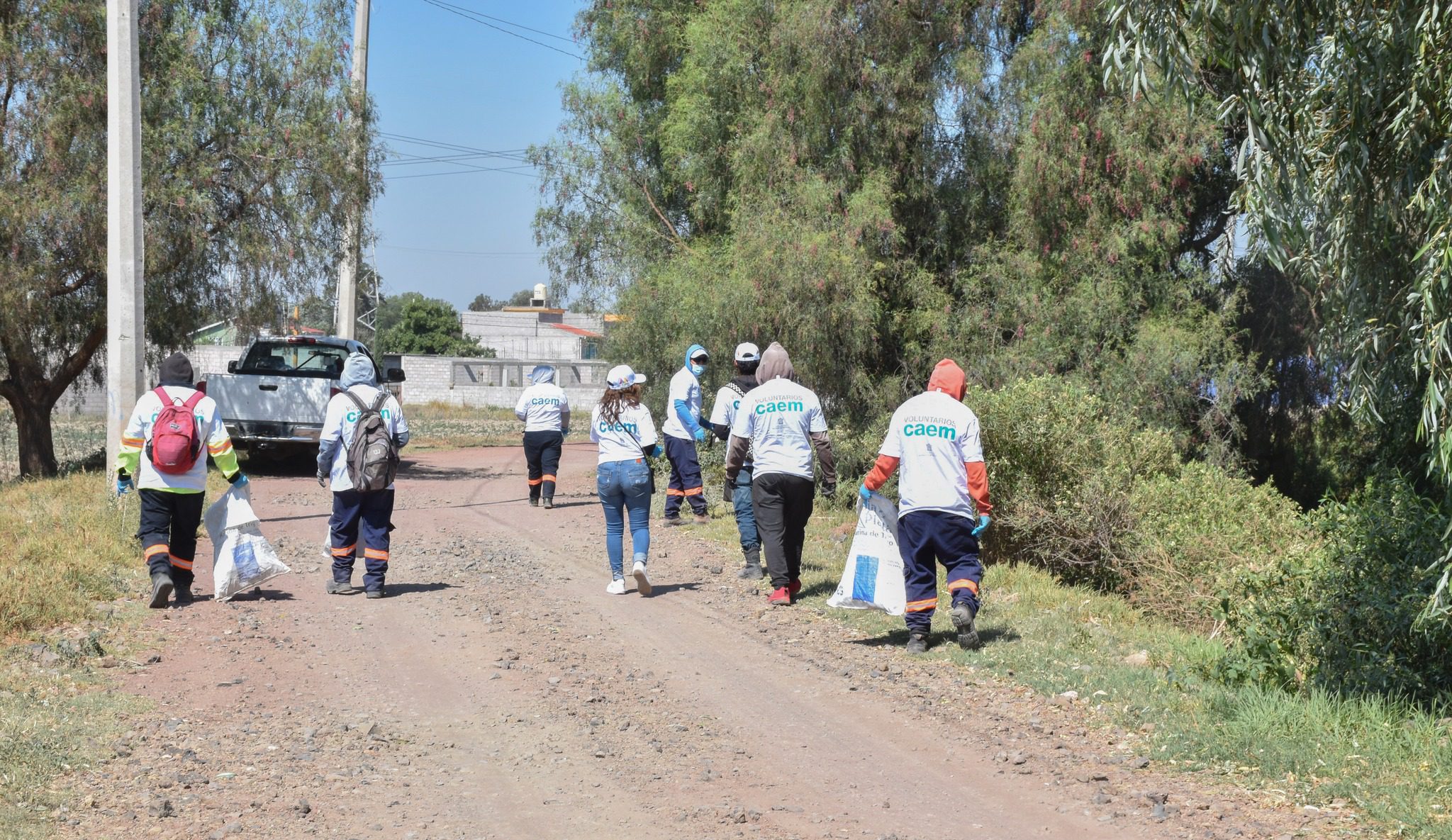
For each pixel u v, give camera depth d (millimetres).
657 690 6871
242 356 20500
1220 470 11945
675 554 11750
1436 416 5445
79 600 8398
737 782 5336
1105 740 5930
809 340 15797
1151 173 14789
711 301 16484
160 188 18516
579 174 21578
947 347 15992
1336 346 7062
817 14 15836
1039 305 15422
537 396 15648
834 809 4992
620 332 19000
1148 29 5605
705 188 18812
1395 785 5047
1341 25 5840
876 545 8039
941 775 5426
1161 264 15945
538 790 5207
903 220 17141
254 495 16578
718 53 17484
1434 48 5621
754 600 9469
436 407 52531
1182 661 7512
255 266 20000
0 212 17359
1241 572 8148
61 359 22312
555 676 7152
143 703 6270
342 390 9430
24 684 6426
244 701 6453
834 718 6336
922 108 16359
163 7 19406
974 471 7582
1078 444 10977
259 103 20109
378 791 5141
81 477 16578
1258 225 5871
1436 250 5340
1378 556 6902
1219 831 4680
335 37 21188
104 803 4820
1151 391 14930
